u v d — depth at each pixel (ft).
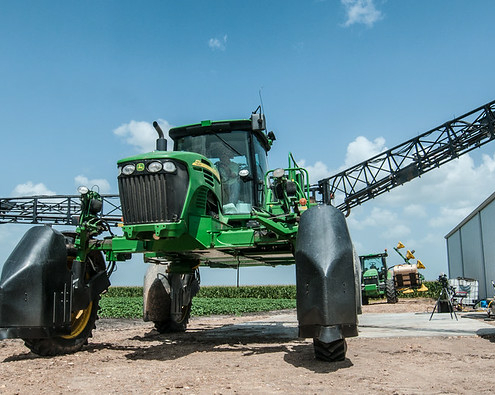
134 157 19.16
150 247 21.35
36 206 84.69
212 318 57.57
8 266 18.78
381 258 92.63
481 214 92.22
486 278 90.02
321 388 13.69
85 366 17.89
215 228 21.70
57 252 19.99
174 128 26.14
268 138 29.22
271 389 13.56
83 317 22.75
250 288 153.58
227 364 17.90
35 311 18.61
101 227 22.40
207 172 21.24
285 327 37.09
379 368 16.89
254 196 25.22
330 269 16.43
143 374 16.14
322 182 76.28
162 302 30.99
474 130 67.31
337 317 16.24
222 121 25.61
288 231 20.68
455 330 32.07
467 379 15.24
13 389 13.98
